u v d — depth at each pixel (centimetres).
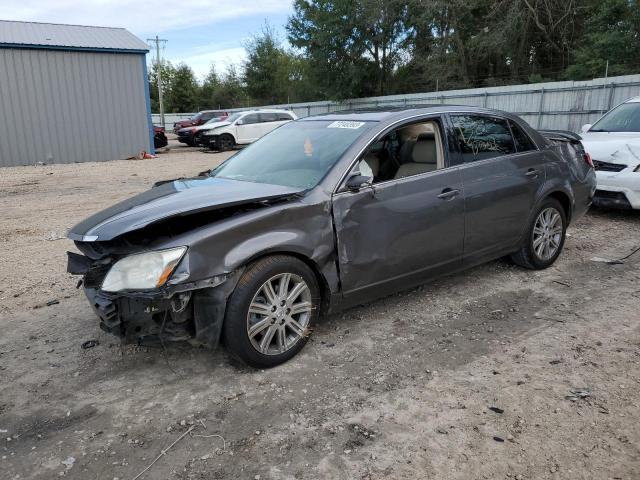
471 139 451
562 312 420
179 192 368
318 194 353
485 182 445
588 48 2520
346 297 371
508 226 470
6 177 1479
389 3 3438
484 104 2430
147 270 297
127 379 338
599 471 240
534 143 504
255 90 6222
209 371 343
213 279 304
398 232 387
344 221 360
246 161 443
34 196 1109
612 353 350
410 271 404
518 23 2875
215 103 6806
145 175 1465
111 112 2012
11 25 2059
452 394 308
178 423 289
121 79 2014
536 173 491
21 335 407
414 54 3712
